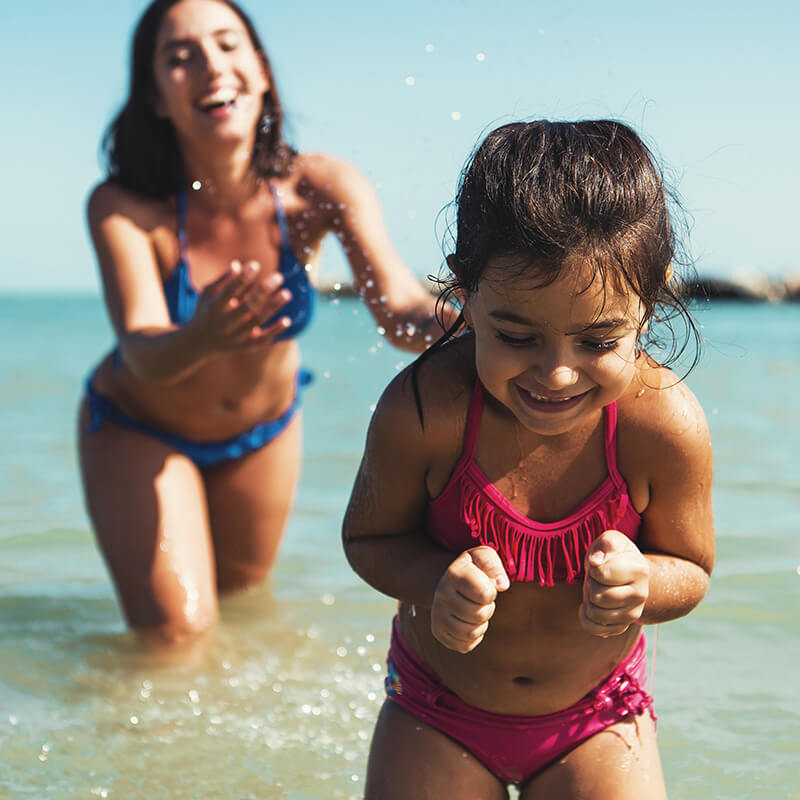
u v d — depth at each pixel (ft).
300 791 8.10
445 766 7.22
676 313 6.77
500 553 6.97
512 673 7.17
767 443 20.67
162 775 8.32
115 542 11.51
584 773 7.14
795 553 13.12
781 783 8.02
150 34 11.28
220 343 10.00
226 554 12.77
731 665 10.10
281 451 12.69
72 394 31.17
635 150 6.31
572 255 5.81
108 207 11.51
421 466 7.00
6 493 17.53
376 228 11.82
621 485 6.91
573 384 6.10
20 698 9.78
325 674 10.34
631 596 6.25
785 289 99.19
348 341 55.88
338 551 14.33
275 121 11.76
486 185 6.17
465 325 6.97
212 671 10.45
